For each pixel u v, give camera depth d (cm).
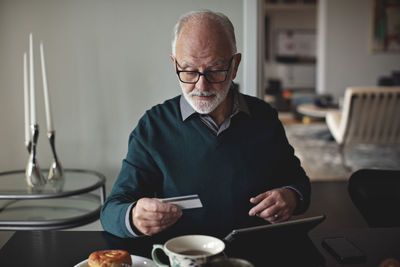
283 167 128
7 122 241
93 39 236
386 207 129
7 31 234
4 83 238
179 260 74
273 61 1044
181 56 105
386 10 774
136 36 236
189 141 119
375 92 391
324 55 796
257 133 123
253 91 235
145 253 96
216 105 109
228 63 107
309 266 87
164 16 235
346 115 409
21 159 246
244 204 118
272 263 89
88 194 224
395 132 409
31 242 101
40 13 234
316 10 1024
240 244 97
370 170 133
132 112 243
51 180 200
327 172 385
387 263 82
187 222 117
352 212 269
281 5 968
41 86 239
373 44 786
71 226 174
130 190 114
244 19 232
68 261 91
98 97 241
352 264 88
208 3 233
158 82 240
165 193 119
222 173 118
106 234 107
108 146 245
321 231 107
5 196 173
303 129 639
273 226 89
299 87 1043
